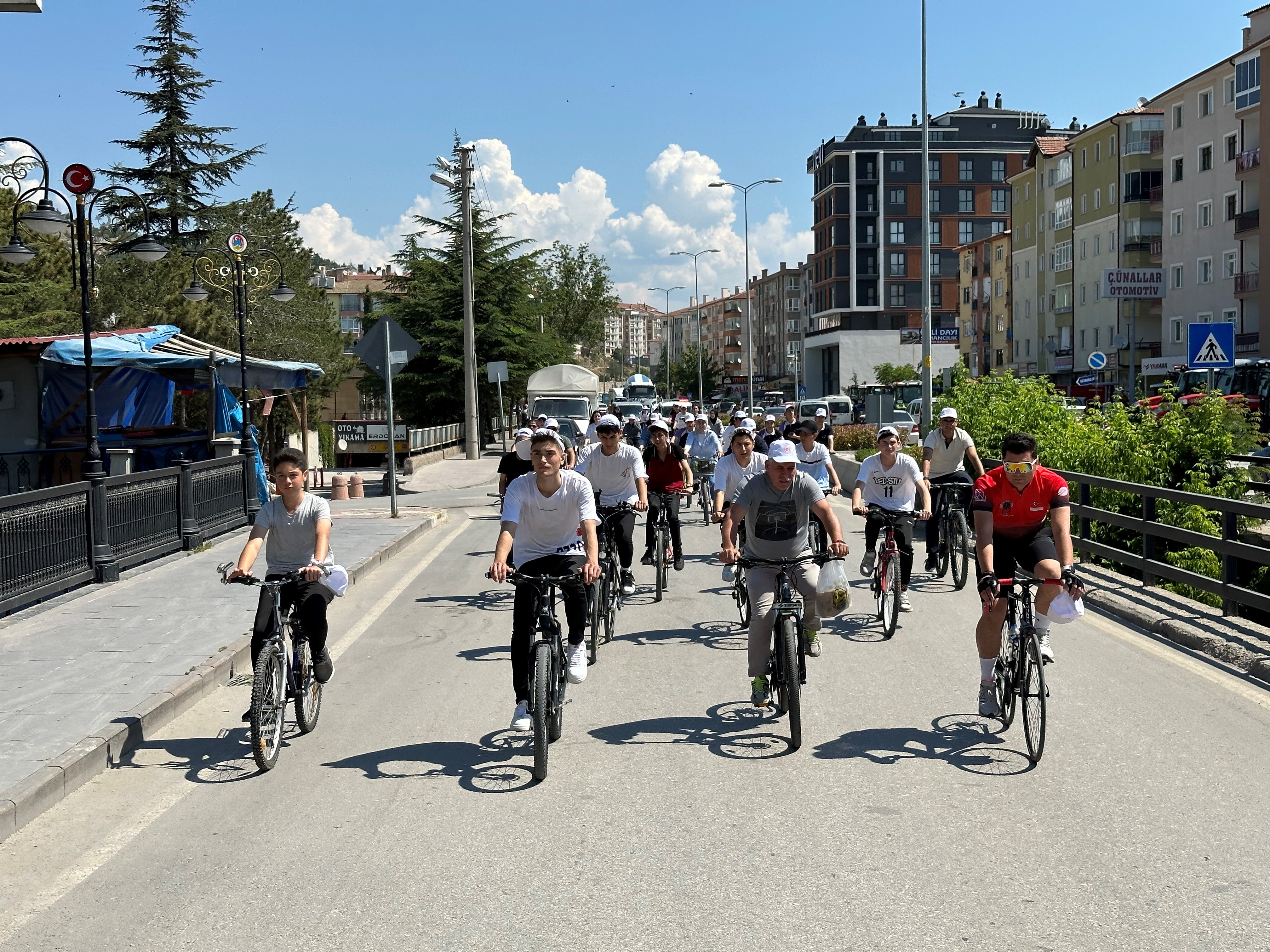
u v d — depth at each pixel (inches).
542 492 257.0
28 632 381.7
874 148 4608.8
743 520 388.8
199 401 1173.7
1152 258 2657.5
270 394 1127.0
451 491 1075.3
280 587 261.7
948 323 4665.4
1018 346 3437.5
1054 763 239.3
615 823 208.4
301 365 870.4
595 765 243.8
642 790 226.8
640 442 919.0
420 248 2260.1
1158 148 2628.0
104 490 494.6
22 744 252.4
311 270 2096.5
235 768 251.0
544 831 205.5
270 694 249.0
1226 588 373.4
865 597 450.6
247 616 408.8
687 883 181.0
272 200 2062.0
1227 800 215.2
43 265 1278.3
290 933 166.9
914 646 359.3
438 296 2228.1
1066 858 188.4
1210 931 161.6
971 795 220.1
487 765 245.8
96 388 768.9
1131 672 319.3
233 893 182.1
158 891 184.2
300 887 183.6
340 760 253.0
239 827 213.0
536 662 241.6
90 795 234.8
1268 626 443.8
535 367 2274.9
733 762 243.6
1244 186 2268.7
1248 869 183.0
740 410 718.5
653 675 326.6
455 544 671.1
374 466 1428.4
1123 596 420.2
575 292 3828.7
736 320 7347.4
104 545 492.1
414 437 1418.6
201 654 344.5
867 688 305.4
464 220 1620.3
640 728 272.1
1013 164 4672.7
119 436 761.0
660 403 2095.2
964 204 4665.4
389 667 346.6
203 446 770.2
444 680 327.3
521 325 2303.2
